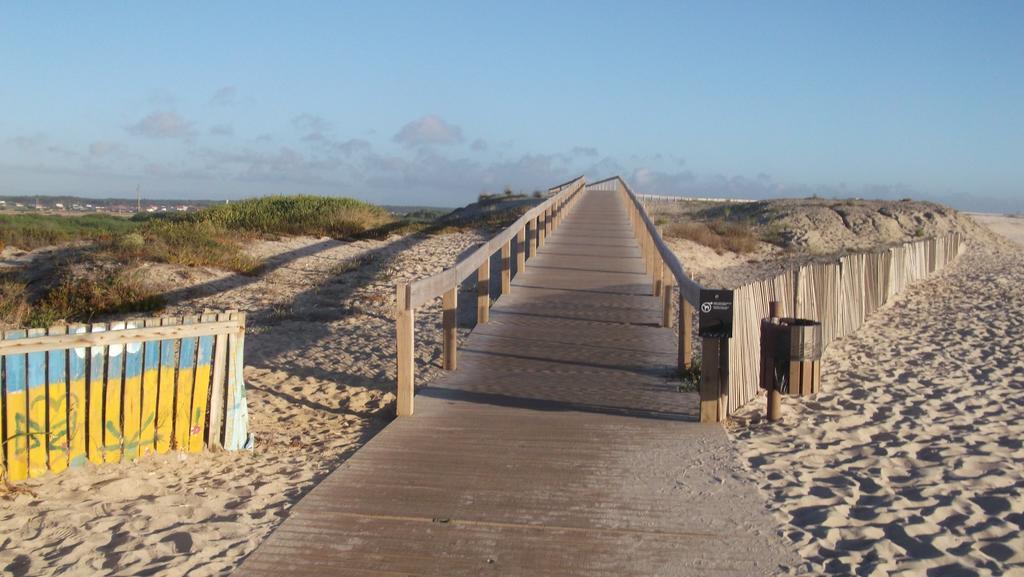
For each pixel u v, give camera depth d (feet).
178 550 15.44
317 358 34.50
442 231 86.89
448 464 20.34
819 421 24.76
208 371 22.56
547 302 44.83
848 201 167.73
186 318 21.91
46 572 14.46
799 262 96.32
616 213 107.45
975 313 50.85
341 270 58.85
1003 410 26.37
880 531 16.29
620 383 29.04
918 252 71.00
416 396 27.30
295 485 19.60
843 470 20.12
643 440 22.45
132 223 91.81
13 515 17.19
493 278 57.36
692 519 16.87
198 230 65.46
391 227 85.92
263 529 16.49
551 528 16.39
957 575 14.35
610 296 46.65
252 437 23.43
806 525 16.60
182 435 22.08
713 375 24.09
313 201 95.40
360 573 14.42
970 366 33.71
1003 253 118.62
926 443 22.61
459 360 32.68
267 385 30.25
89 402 20.39
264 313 45.01
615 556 15.12
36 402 19.51
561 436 22.80
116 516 17.19
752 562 14.89
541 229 67.31
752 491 18.48
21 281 47.32
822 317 38.09
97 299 43.62
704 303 24.00
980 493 18.51
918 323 47.32
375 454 21.13
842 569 14.56
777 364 24.32
